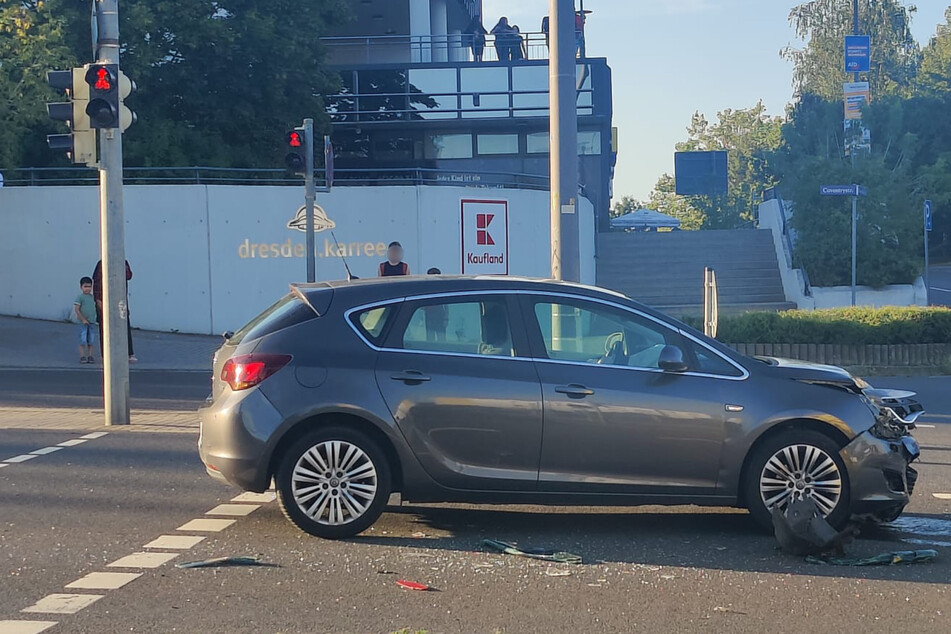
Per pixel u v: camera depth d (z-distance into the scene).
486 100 32.62
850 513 7.23
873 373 18.77
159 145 25.52
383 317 7.34
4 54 23.64
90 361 20.03
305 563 6.65
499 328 7.34
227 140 28.03
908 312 19.22
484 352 7.29
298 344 7.23
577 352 7.36
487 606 5.80
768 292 31.05
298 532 7.44
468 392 7.15
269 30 26.41
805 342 18.94
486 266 25.20
